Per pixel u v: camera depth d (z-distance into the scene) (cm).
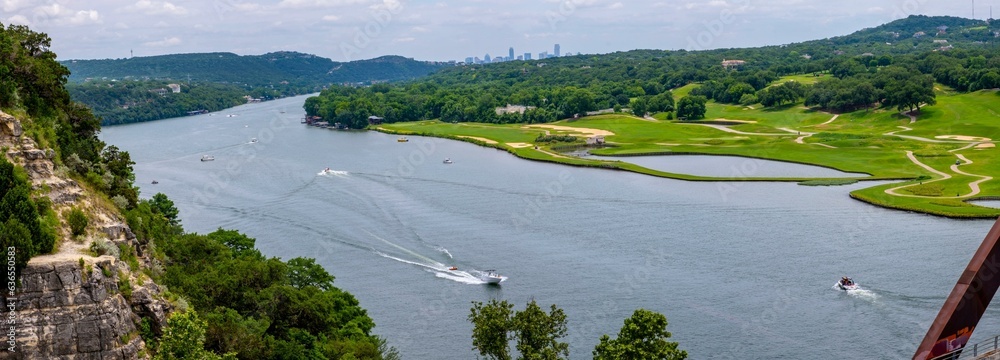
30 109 9738
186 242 11700
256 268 10831
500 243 17875
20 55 10000
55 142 9356
